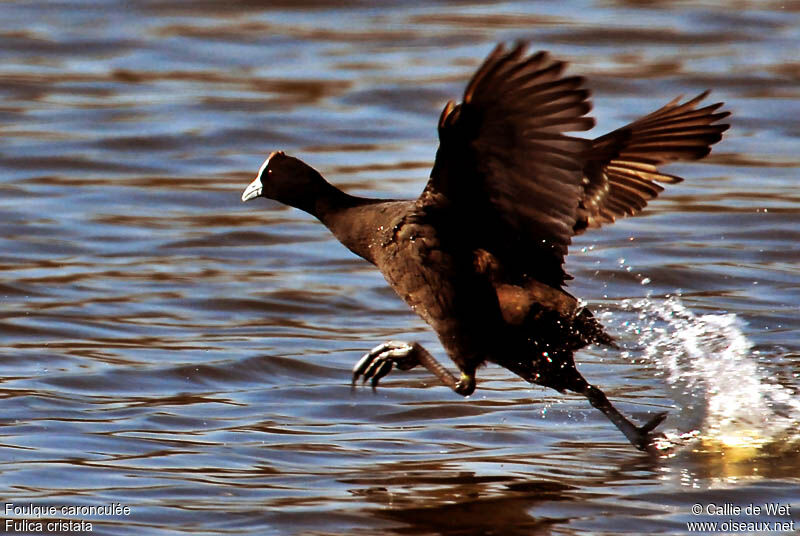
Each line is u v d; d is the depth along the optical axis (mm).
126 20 29312
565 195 8938
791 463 10703
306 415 12031
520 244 9641
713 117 10367
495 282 9789
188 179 21141
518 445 11172
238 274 16875
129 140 22562
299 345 14242
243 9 30219
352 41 28125
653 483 10219
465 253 9773
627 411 12078
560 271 9898
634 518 9484
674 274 16594
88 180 20922
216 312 15484
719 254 17453
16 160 21547
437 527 9281
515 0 30812
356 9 30375
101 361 13492
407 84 25391
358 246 10305
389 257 10016
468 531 9211
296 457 10805
